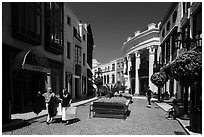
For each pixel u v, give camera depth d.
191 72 8.22
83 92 28.62
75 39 24.25
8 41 10.66
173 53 23.70
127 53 46.19
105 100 10.38
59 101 8.66
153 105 17.53
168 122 8.82
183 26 19.70
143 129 7.31
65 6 20.14
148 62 37.72
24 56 10.50
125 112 10.07
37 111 8.97
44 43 15.01
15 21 10.94
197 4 15.02
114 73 63.94
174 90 23.02
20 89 11.80
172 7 24.48
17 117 9.09
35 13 12.93
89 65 33.97
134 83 43.62
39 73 14.18
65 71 19.95
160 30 33.53
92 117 9.88
